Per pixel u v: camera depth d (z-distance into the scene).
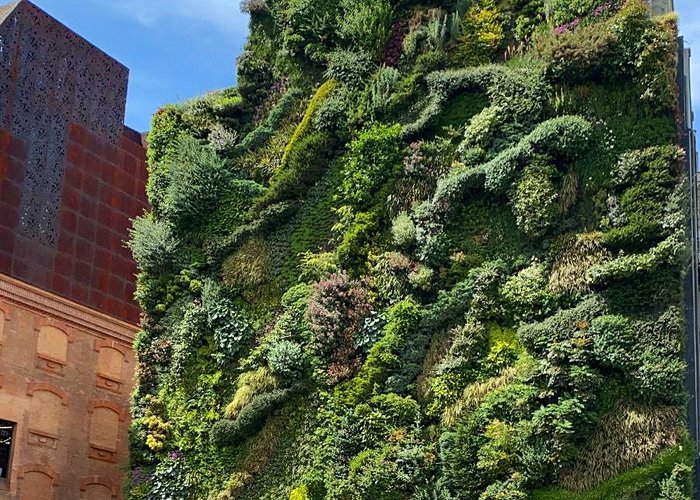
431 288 27.66
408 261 28.31
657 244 25.23
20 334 32.34
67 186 35.22
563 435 24.03
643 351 24.41
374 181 29.81
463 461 24.81
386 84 30.91
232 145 33.47
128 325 37.06
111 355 36.09
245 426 28.38
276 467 27.84
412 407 26.39
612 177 26.44
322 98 31.95
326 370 28.16
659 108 26.66
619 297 25.20
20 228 33.00
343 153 31.03
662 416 23.81
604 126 27.08
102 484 34.50
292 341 29.02
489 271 26.88
